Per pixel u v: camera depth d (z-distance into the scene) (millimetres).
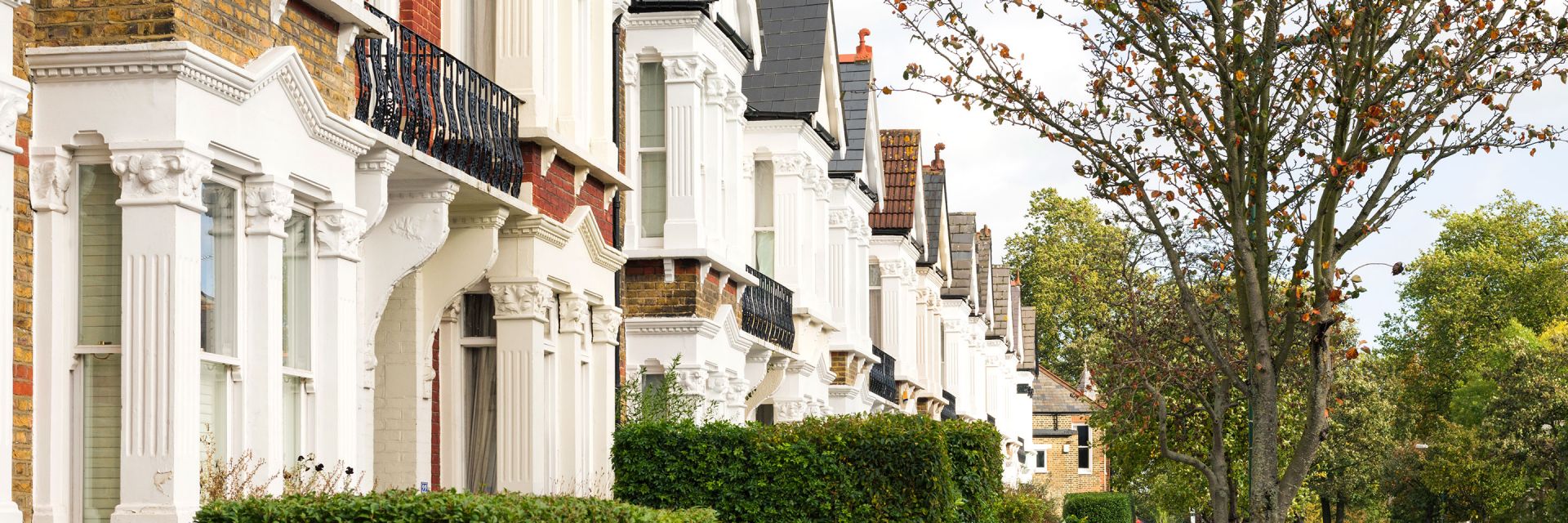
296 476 10406
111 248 9000
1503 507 54531
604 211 17031
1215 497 21016
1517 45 16906
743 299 22781
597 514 9758
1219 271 19438
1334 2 16969
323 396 10883
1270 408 18312
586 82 16078
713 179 20844
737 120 21969
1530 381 50656
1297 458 18125
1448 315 70312
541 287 14766
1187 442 30625
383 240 12773
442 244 12773
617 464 16312
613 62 17594
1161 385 22000
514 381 14703
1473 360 69125
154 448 8820
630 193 20328
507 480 14773
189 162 8930
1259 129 17922
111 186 9008
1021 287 85125
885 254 34688
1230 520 21844
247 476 9758
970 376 47938
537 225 14570
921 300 38406
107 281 9000
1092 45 18234
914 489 16047
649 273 20234
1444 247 75375
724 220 21797
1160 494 37000
